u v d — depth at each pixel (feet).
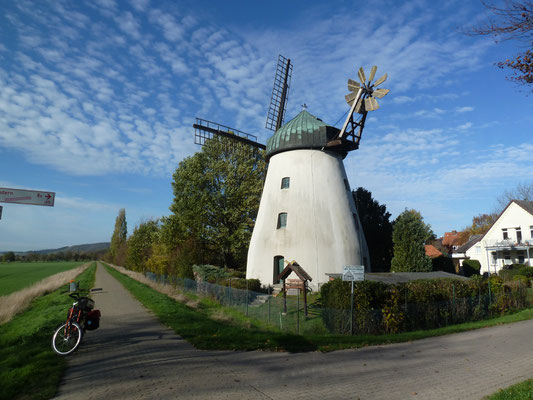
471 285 53.78
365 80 83.10
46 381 21.65
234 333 36.01
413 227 80.48
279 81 109.50
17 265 354.13
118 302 63.10
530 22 21.31
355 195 114.42
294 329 43.65
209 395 19.84
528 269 110.63
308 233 80.64
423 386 22.59
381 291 42.96
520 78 23.95
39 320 44.32
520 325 47.06
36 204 24.56
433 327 45.88
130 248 176.04
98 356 27.78
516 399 19.66
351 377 24.02
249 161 129.90
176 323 40.81
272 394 20.35
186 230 119.85
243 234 117.29
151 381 21.91
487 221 242.58
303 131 86.84
